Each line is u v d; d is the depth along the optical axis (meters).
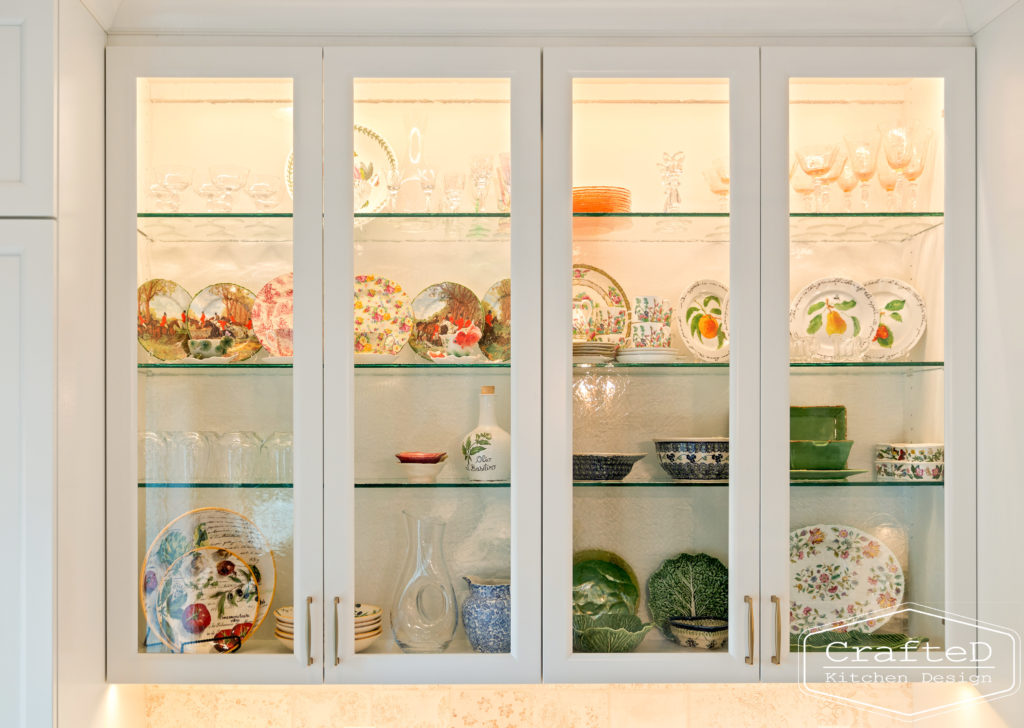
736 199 1.53
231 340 1.55
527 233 1.52
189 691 1.80
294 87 1.52
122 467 1.50
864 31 1.55
